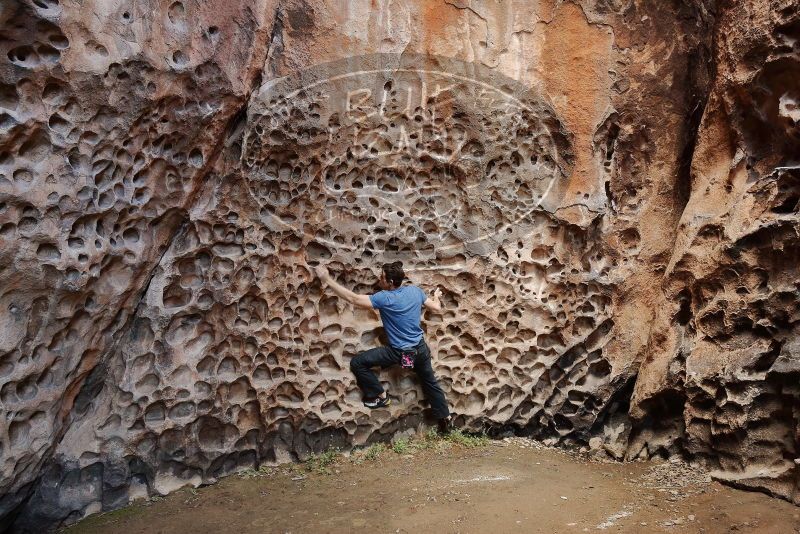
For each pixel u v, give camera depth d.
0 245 3.01
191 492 4.08
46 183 3.15
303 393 4.43
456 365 4.75
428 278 4.66
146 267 3.82
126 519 3.73
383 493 3.99
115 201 3.51
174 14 3.59
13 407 3.21
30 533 3.58
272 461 4.45
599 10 4.53
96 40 3.19
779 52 3.67
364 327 4.58
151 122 3.56
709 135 4.27
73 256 3.31
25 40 2.96
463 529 3.49
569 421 4.79
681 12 4.51
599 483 4.10
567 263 4.70
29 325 3.23
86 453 3.77
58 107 3.14
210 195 4.04
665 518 3.53
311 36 4.21
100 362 3.76
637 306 4.66
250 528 3.61
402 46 4.42
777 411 3.75
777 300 3.73
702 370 4.09
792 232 3.62
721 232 4.05
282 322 4.36
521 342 4.76
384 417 4.68
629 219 4.64
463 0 4.50
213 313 4.14
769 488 3.71
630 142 4.61
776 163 3.87
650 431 4.56
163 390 3.98
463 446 4.72
